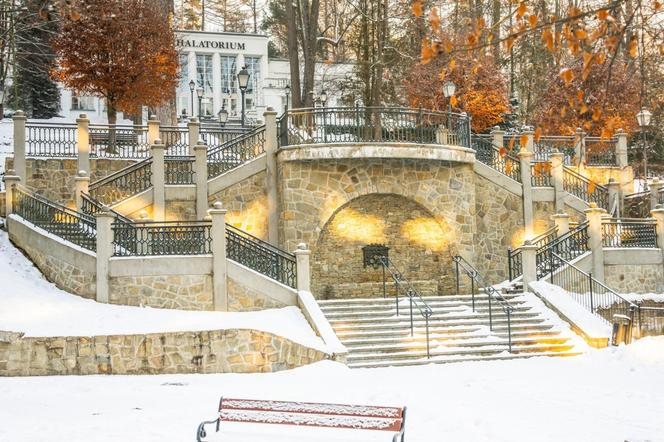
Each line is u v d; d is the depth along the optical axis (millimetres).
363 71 39656
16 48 35312
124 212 21781
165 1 31844
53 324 16547
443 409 11711
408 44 38250
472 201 23953
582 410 11781
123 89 28391
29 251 19594
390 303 20562
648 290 23266
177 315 17844
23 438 9375
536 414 11461
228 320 17422
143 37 28797
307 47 28953
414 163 23297
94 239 19156
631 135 31344
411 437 9820
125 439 9359
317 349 16891
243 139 23547
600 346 18641
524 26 7684
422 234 24062
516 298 21266
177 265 18828
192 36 45781
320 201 22625
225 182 22844
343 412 8609
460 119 23891
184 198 22531
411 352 17984
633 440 8984
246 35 46844
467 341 18719
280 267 19641
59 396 12930
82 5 27656
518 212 25125
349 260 23516
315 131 22781
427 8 32094
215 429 9648
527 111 34969
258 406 8875
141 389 13867
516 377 15219
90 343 16047
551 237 24844
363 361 17562
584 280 22391
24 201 20250
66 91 40438
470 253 23641
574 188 26016
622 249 23016
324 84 44562
